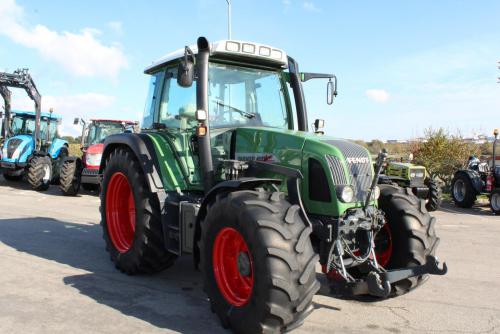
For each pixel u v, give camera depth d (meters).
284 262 3.07
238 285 3.55
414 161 17.09
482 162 13.24
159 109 5.06
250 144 4.27
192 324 3.59
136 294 4.26
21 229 7.11
